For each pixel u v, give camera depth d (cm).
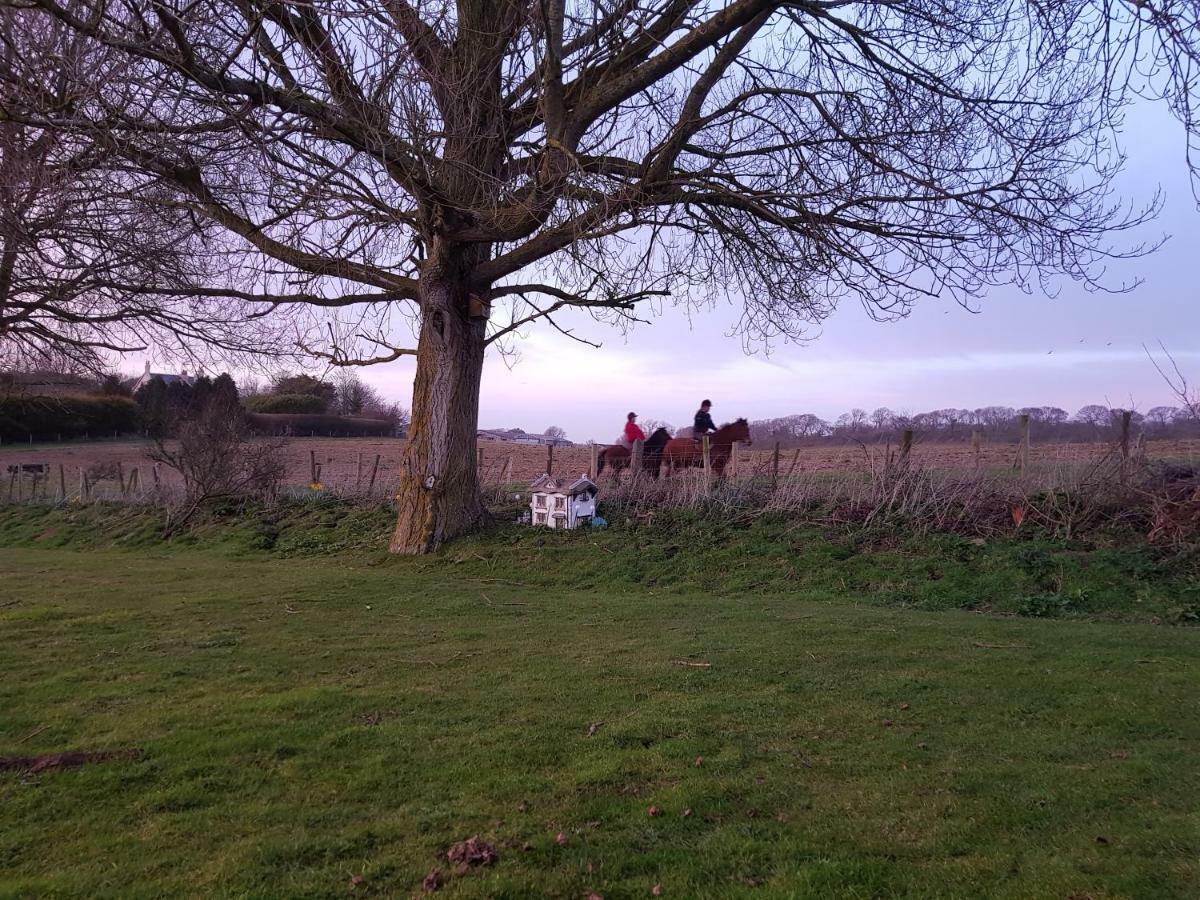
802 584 1250
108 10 786
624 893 345
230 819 417
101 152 824
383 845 389
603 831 402
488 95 1219
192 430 2123
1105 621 1012
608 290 1308
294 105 880
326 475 2848
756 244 1373
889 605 1130
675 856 375
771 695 636
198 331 1118
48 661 742
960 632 885
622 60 1297
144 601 1081
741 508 1578
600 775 469
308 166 1008
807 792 448
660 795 444
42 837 398
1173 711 582
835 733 546
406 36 911
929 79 1238
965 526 1374
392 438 5509
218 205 1051
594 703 614
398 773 476
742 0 1180
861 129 1264
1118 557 1180
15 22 753
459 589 1218
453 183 1238
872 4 1177
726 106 1334
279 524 1936
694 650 798
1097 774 467
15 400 1549
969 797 438
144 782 463
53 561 1630
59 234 896
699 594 1239
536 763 492
